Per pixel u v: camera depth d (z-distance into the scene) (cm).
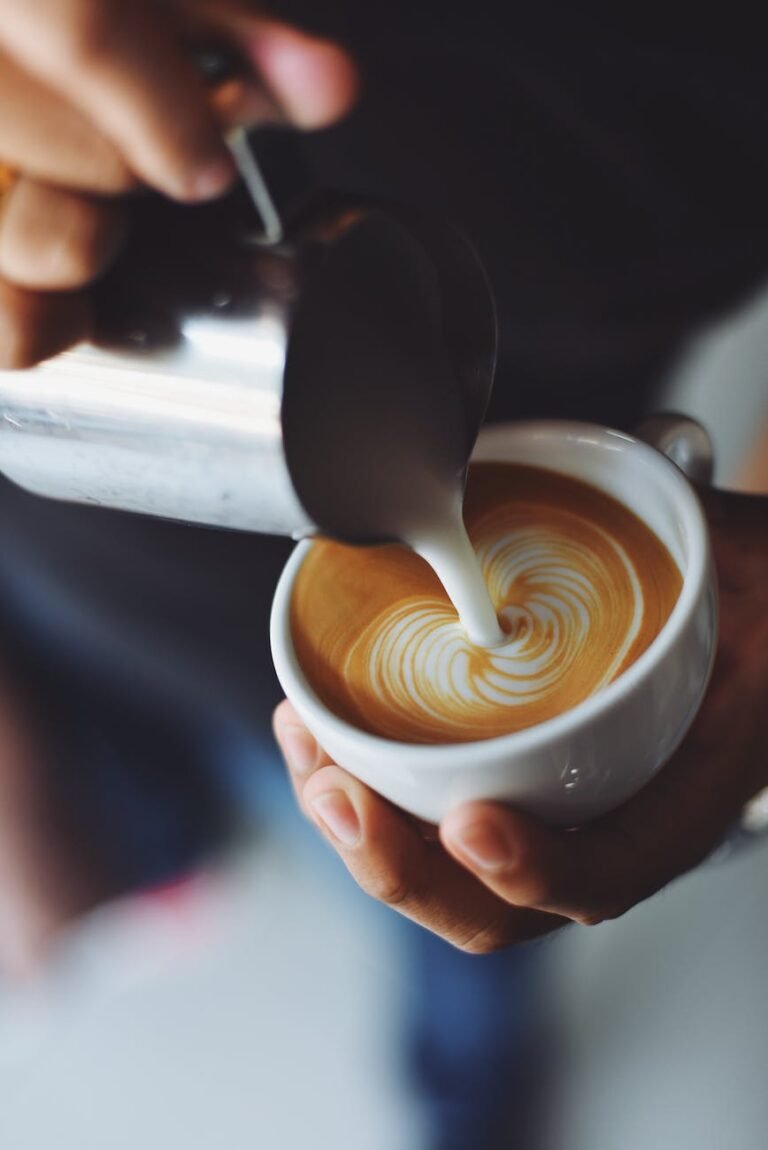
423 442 39
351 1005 69
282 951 72
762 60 51
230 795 70
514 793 38
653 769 40
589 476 45
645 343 57
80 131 32
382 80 51
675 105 51
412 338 38
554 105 51
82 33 30
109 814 69
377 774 39
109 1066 70
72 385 35
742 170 53
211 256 34
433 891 42
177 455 35
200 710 64
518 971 64
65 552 59
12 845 68
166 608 60
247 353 33
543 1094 65
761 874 64
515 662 42
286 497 35
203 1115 68
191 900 72
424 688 42
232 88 33
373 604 44
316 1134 66
